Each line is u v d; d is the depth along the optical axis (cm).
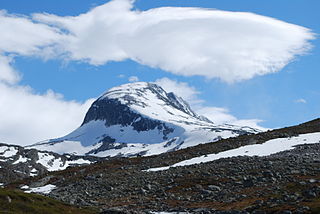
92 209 7612
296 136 12431
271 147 11444
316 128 13375
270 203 6338
